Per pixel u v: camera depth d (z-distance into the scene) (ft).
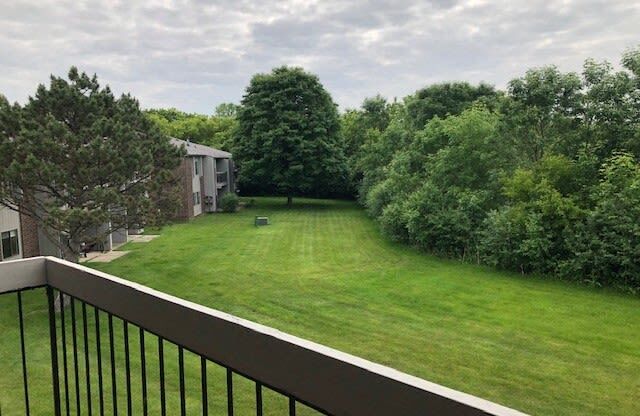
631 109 51.24
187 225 84.58
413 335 31.86
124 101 44.60
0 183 36.81
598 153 51.72
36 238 53.06
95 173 38.75
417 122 93.50
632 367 26.68
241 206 112.16
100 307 5.41
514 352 28.86
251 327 3.30
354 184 118.52
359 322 34.58
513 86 57.77
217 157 107.96
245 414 19.12
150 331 4.50
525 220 49.73
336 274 49.55
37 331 31.37
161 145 45.06
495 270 51.16
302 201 122.52
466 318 35.55
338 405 2.67
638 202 43.24
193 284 45.37
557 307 38.27
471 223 57.36
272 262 55.16
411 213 61.26
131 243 67.31
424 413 2.25
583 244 45.88
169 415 18.65
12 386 22.06
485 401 2.12
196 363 24.38
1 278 6.40
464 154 60.95
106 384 21.56
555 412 21.59
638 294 41.83
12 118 37.27
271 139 108.06
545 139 56.49
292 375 2.97
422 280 47.01
